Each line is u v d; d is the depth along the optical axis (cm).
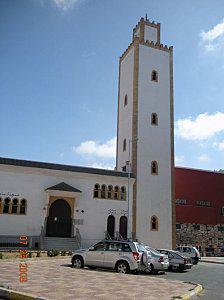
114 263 1730
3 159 3259
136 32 4816
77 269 1720
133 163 3991
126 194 3772
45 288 1085
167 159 4197
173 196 4088
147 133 4184
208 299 1146
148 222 3831
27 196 3281
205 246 4594
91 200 3559
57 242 3203
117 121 4712
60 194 3359
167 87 4500
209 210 4759
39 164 3394
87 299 941
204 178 4884
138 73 4381
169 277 1841
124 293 1080
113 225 3631
